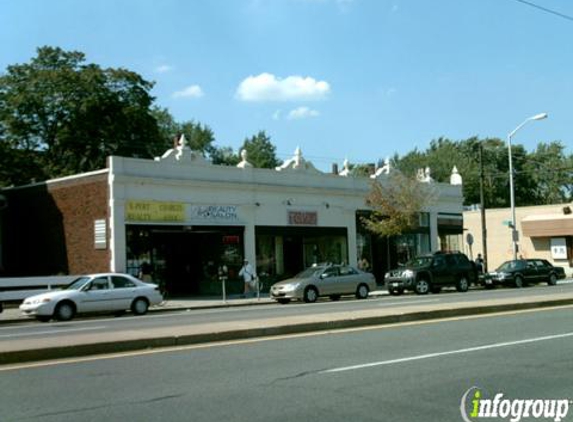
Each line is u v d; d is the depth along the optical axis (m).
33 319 22.97
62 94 44.94
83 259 30.78
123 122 45.59
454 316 16.44
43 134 45.84
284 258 35.69
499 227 57.78
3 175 43.41
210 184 32.19
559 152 83.75
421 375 9.12
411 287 30.84
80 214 31.12
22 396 8.27
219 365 10.04
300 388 8.41
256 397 7.97
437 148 86.69
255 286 31.91
